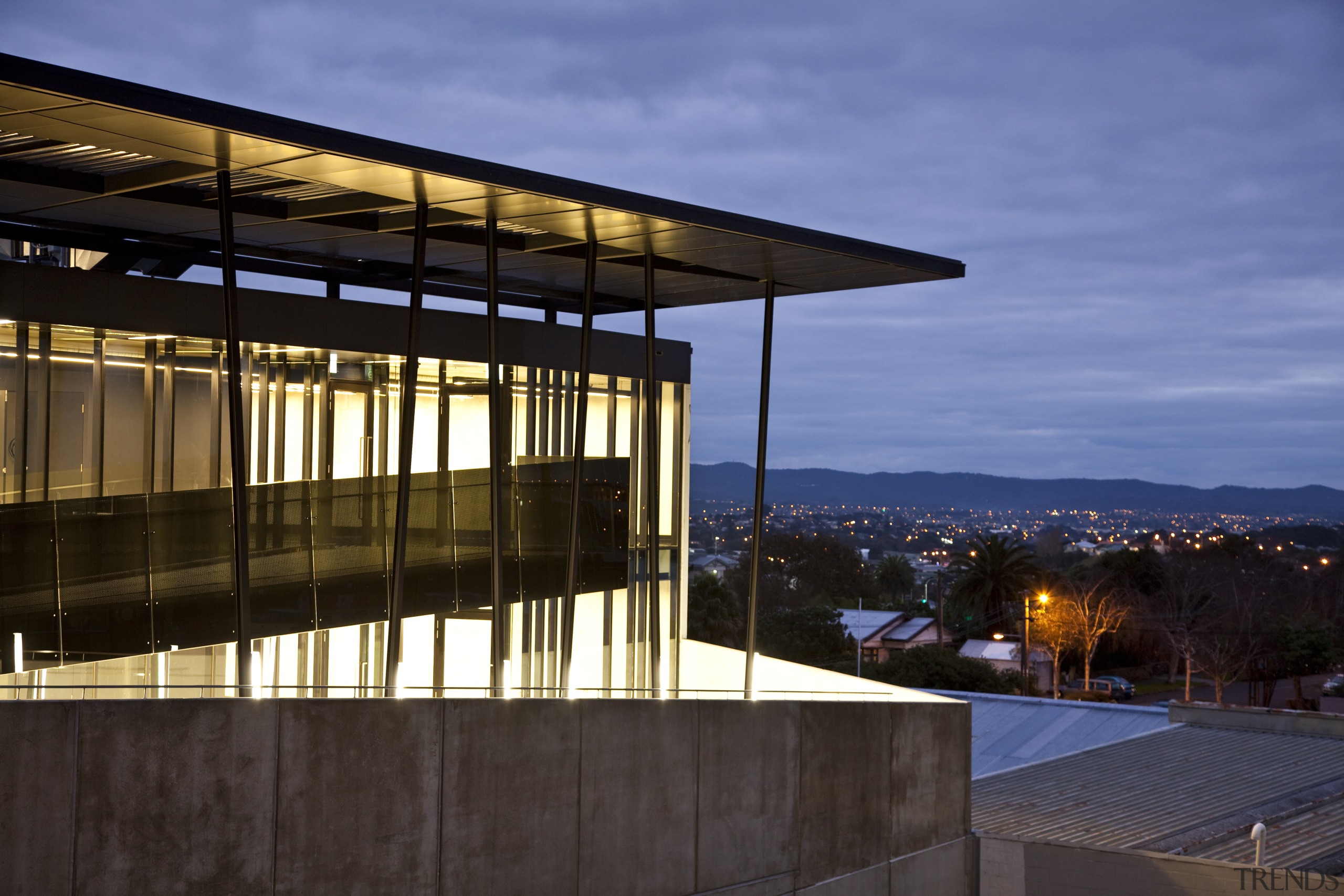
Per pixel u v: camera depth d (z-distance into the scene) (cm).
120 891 1200
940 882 2173
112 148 1335
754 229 1838
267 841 1305
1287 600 8856
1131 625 8681
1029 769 2892
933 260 2145
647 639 2527
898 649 8338
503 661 1805
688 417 2620
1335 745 3119
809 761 1945
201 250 2094
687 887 1752
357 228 1884
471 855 1487
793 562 11150
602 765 1644
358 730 1383
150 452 1778
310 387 1989
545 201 1616
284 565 1908
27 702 1152
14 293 1614
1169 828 2297
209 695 1812
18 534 1616
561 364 2322
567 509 2336
